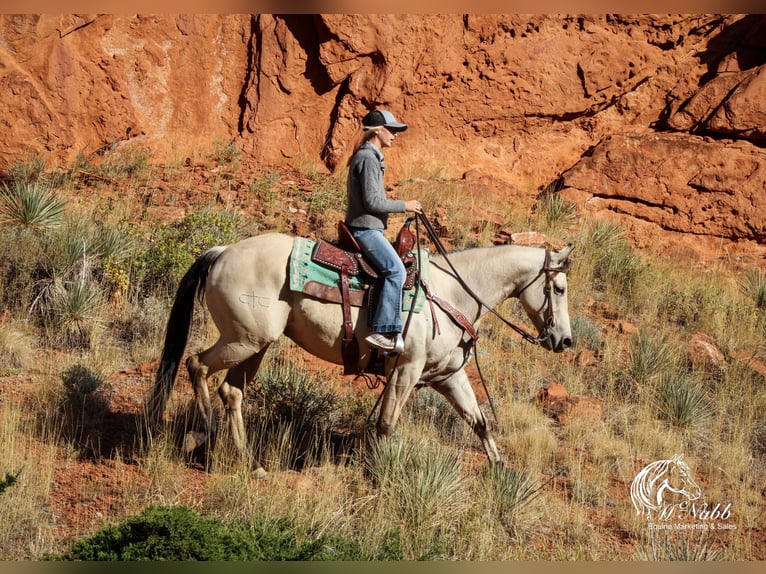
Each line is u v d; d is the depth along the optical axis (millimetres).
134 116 17188
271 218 14664
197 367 8266
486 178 17766
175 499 7703
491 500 8078
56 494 7680
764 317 13758
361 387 10609
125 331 11359
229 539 6312
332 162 17844
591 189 17453
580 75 18781
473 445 9633
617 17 19078
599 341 12438
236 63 18000
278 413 9570
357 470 8508
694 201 17094
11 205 12789
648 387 11094
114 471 8203
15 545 6887
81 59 16688
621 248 15469
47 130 16062
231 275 8086
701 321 13555
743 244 16875
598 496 8750
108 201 14586
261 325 8070
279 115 17953
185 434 8586
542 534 7996
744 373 11734
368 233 8164
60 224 12750
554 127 19062
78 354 10750
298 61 17891
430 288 8484
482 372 11172
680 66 19094
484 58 18562
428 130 18438
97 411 9320
